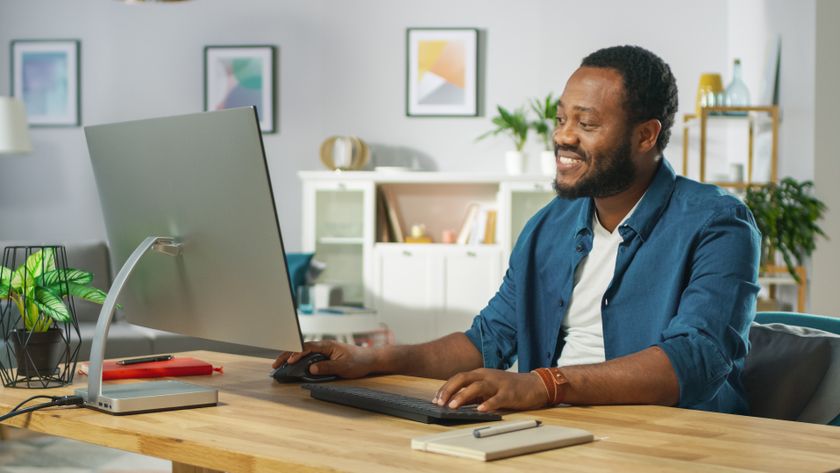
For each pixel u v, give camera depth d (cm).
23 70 702
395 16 681
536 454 108
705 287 157
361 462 104
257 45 688
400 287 645
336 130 686
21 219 707
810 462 105
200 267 143
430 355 184
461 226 685
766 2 560
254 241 132
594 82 163
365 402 138
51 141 702
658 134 166
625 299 169
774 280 499
